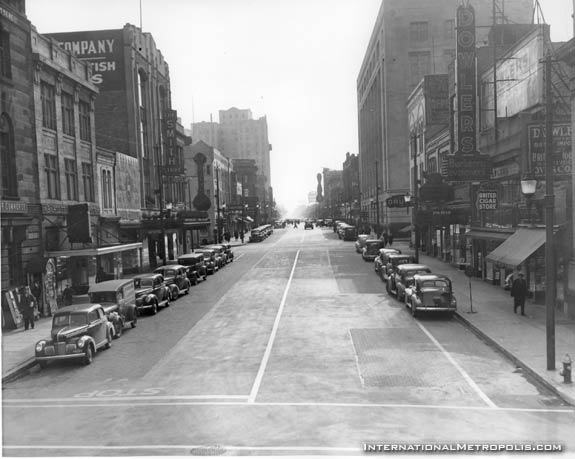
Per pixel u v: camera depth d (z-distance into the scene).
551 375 14.61
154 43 57.44
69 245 30.86
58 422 12.15
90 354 18.17
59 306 29.34
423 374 15.44
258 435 10.82
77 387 15.34
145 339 21.47
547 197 15.38
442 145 45.59
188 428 11.41
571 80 21.67
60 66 30.94
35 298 27.23
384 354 17.78
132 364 17.69
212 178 89.94
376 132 96.50
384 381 14.77
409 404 12.78
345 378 15.12
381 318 24.08
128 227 41.97
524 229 25.91
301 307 27.33
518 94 29.55
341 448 9.93
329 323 23.17
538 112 25.23
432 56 79.69
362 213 103.31
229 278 41.22
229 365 16.97
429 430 10.95
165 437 10.90
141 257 45.84
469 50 31.81
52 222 28.78
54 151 30.80
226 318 25.20
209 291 34.81
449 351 18.09
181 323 24.48
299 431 10.99
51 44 30.97
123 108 50.31
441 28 79.62
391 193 80.69
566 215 22.31
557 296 23.55
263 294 32.22
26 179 27.36
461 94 31.73
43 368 17.86
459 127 31.91
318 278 38.94
